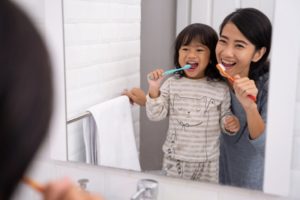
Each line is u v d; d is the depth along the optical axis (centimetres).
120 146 96
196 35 83
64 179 34
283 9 74
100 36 92
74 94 99
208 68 83
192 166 88
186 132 88
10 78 22
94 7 92
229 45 80
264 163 81
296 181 80
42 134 23
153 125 91
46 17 98
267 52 77
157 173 92
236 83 81
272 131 79
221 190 86
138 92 92
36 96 22
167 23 85
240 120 82
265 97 79
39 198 96
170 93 88
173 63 86
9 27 22
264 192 81
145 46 88
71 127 100
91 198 36
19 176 23
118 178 97
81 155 101
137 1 87
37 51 23
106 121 97
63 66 98
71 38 96
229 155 84
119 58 92
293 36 74
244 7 77
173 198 91
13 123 22
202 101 85
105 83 95
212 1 80
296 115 77
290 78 76
